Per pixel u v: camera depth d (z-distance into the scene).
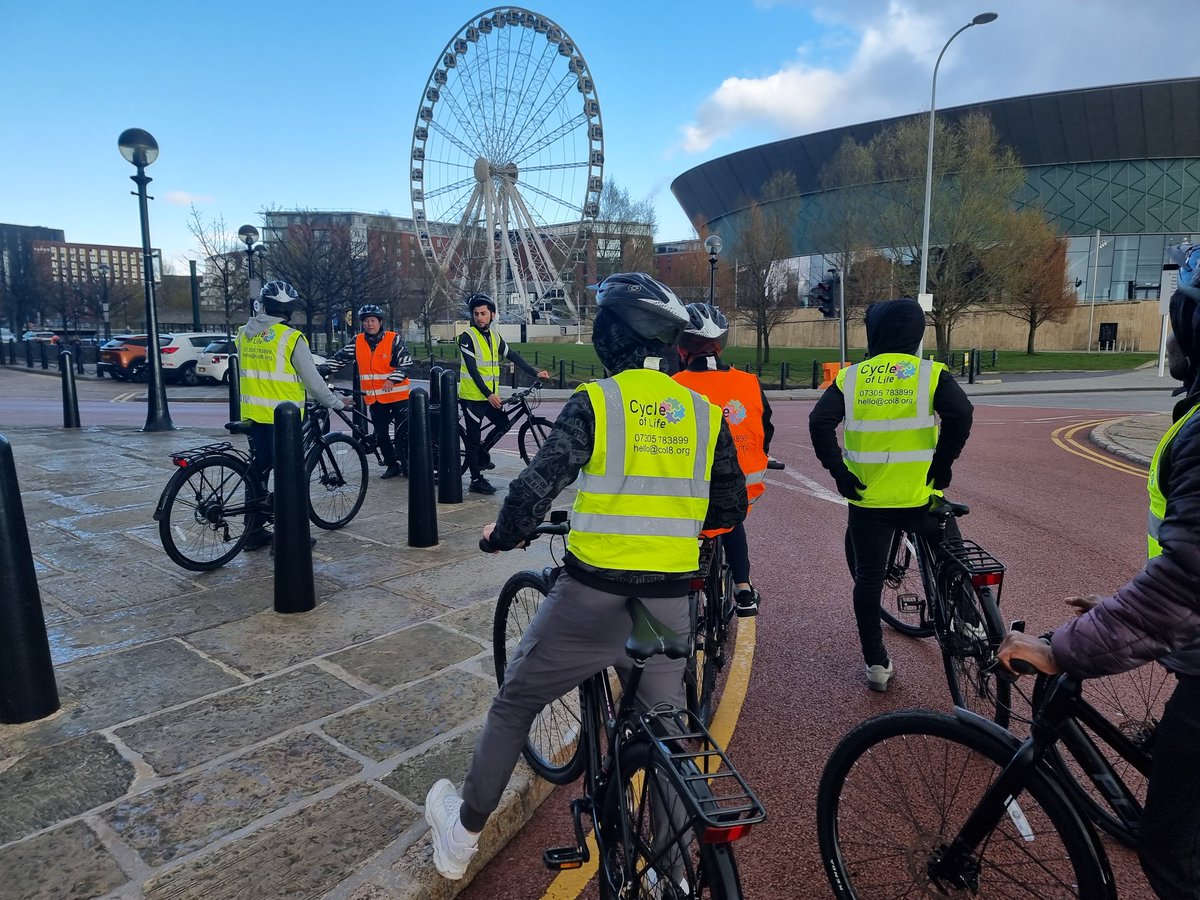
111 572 5.17
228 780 2.86
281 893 2.30
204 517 5.25
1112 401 22.80
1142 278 53.12
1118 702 3.57
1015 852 2.02
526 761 3.07
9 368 34.34
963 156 34.75
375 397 8.49
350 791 2.80
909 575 4.77
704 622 3.57
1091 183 53.25
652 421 2.03
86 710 3.35
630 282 2.06
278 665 3.82
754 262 35.62
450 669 3.79
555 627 2.09
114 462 9.16
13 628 3.18
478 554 5.77
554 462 1.97
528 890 2.55
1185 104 49.34
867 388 3.60
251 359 5.42
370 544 6.03
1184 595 1.52
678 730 1.91
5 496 3.13
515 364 8.41
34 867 2.38
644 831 1.97
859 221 37.69
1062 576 5.69
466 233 51.06
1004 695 3.31
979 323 53.62
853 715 3.69
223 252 39.97
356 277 32.31
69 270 71.12
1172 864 1.69
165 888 2.31
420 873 2.40
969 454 11.73
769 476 9.95
